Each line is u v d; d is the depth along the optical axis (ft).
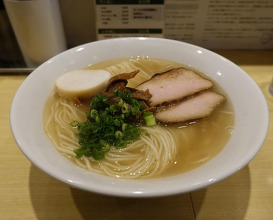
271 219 0.49
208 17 0.91
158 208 0.51
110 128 0.53
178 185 0.38
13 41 0.88
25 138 0.46
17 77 0.84
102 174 0.48
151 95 0.61
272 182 0.56
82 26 0.94
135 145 0.56
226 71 0.66
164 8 0.86
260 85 0.82
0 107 0.73
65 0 0.87
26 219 0.49
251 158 0.42
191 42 0.98
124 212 0.50
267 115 0.50
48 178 0.56
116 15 0.87
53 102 0.64
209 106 0.62
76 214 0.50
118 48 0.76
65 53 0.70
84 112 0.63
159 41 0.76
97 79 0.67
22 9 0.73
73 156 0.51
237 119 0.57
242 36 0.96
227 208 0.51
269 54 0.97
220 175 0.40
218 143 0.54
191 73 0.70
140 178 0.47
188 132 0.58
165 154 0.54
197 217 0.50
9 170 0.58
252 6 0.88
